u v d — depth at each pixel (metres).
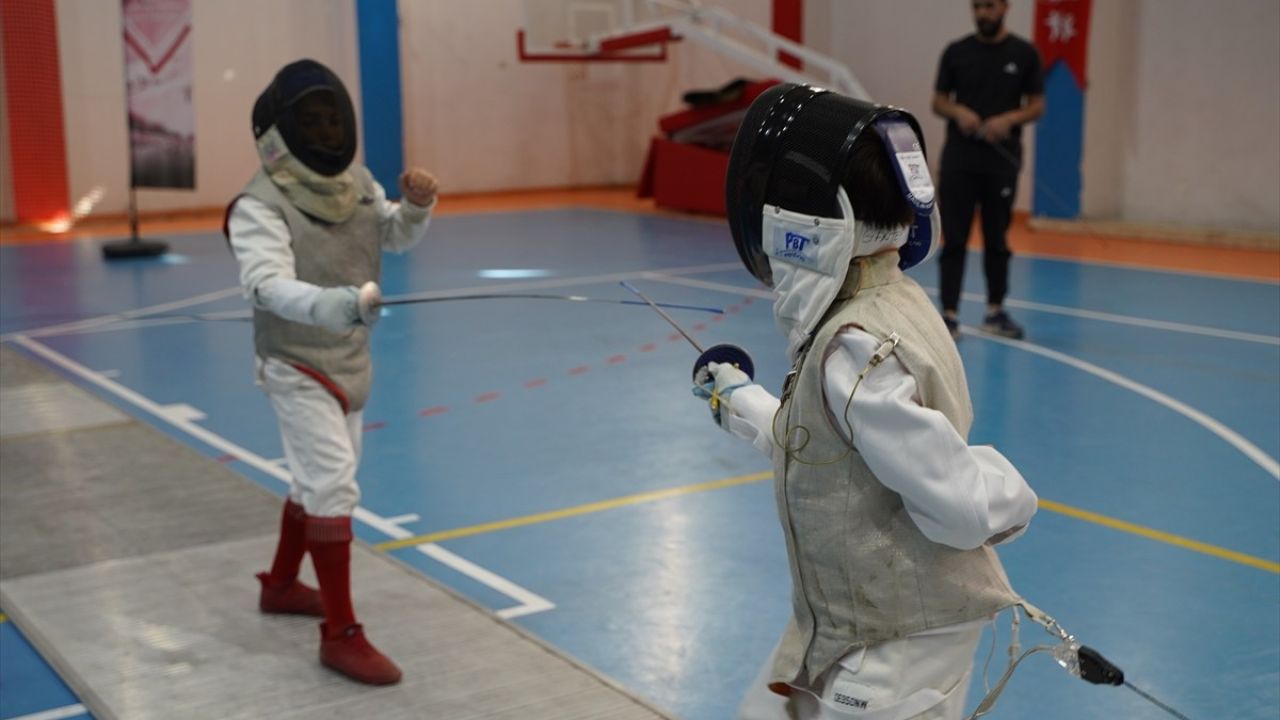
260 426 5.64
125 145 13.44
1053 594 3.66
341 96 3.12
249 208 3.08
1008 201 7.19
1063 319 7.89
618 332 7.68
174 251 11.38
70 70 13.04
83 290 9.29
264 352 3.18
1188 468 4.87
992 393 6.07
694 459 5.07
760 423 1.84
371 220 3.29
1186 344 7.11
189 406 5.99
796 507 1.73
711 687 3.13
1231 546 4.03
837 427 1.67
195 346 7.33
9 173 12.89
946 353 1.70
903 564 1.68
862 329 1.64
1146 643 3.33
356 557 4.00
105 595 3.72
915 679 1.69
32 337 7.62
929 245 1.79
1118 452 5.10
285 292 2.92
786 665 1.78
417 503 4.58
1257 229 11.10
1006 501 1.63
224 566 3.95
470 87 15.46
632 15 13.63
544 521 4.36
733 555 4.01
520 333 7.67
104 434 5.43
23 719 3.03
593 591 3.75
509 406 5.95
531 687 3.12
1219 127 11.27
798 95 1.72
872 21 14.60
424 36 15.05
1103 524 4.25
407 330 7.80
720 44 12.76
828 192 1.64
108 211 13.47
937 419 1.57
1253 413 5.66
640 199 15.41
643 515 4.40
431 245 11.63
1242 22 10.98
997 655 3.28
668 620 3.53
